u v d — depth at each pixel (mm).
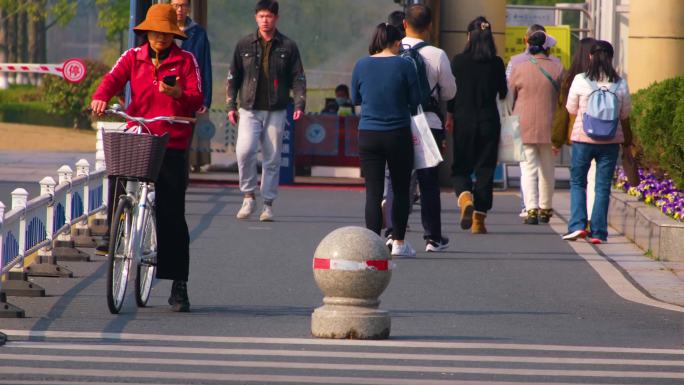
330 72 62594
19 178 51625
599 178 35531
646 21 48000
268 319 23250
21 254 25703
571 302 26125
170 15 23406
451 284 28078
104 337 21031
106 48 139000
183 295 23844
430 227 33031
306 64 62656
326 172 55594
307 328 22391
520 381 18484
